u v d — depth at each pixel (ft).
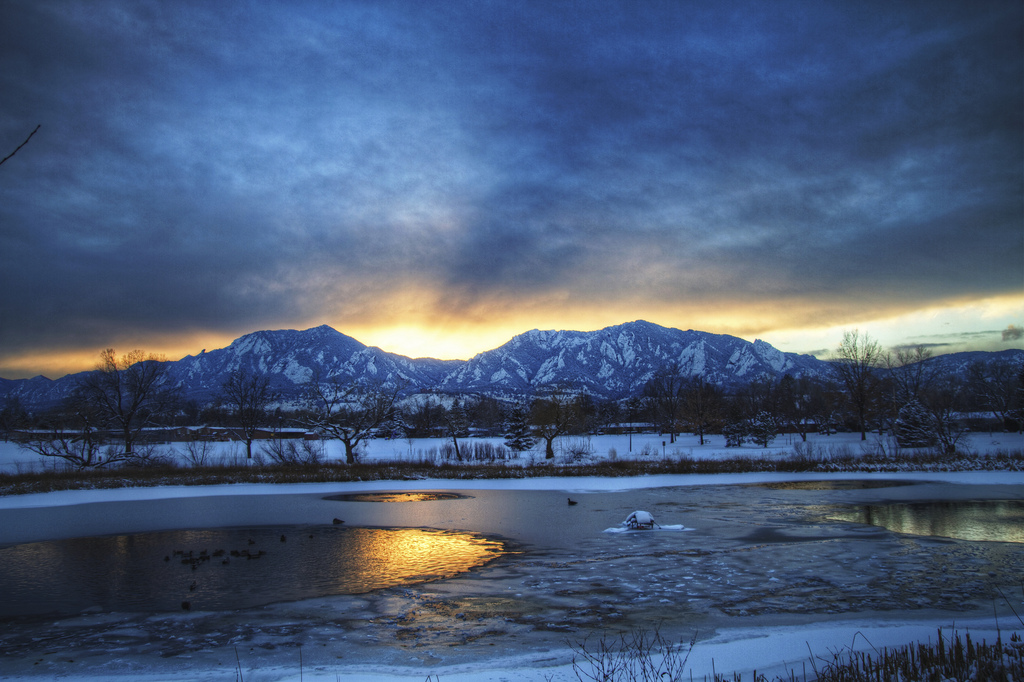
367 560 65.16
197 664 36.17
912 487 128.98
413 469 166.30
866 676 27.84
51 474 149.59
